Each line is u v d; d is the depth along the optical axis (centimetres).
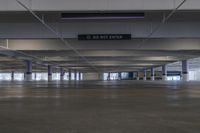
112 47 2867
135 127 350
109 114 470
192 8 1530
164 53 3659
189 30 2286
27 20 1975
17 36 2297
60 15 1748
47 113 485
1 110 532
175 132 320
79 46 2859
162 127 350
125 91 1283
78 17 1723
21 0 1514
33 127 352
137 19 1886
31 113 486
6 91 1316
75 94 1054
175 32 2288
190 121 396
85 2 1540
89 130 331
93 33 2294
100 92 1199
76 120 405
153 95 980
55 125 365
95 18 1730
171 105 619
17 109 546
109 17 1730
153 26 2269
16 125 365
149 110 527
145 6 1539
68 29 2278
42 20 1752
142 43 2883
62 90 1408
